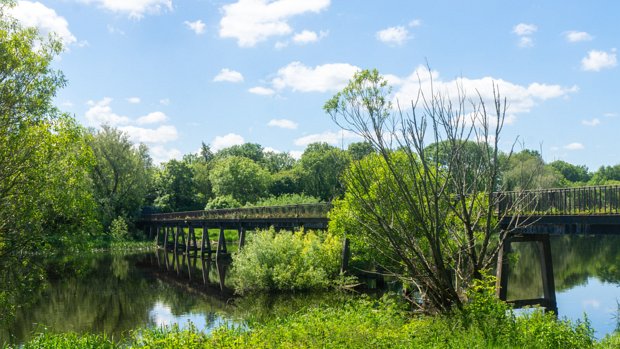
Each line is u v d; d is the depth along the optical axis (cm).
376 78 961
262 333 1153
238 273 2503
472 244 1029
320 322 1190
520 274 2914
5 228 1485
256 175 8038
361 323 1124
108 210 5953
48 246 1647
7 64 1505
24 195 1498
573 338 877
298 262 2450
